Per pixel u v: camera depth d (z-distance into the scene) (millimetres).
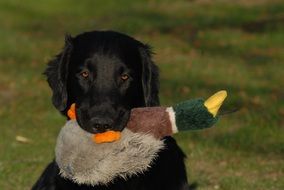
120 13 32438
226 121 15227
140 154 6066
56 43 26766
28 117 16375
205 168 11922
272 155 12938
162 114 6176
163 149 6895
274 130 14547
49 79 7109
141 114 6262
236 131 14500
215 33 26719
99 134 6039
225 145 13547
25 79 20734
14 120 16094
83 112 6457
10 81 20500
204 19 29688
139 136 6086
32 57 24281
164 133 6211
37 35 28641
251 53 23750
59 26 30719
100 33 6992
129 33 28219
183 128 6184
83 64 6762
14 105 17641
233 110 6234
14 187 10734
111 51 6770
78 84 6777
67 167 6125
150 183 6742
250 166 12062
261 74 20719
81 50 6848
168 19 30422
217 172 11703
